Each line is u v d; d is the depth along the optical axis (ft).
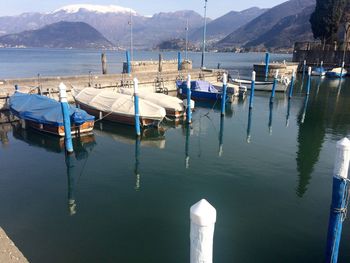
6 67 312.71
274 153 70.49
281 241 38.45
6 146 74.02
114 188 53.16
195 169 61.16
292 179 56.59
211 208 13.61
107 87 124.06
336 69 233.76
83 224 42.16
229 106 124.36
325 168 61.67
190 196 50.31
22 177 57.41
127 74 151.84
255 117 106.63
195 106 122.11
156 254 36.22
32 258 35.14
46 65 347.36
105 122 92.27
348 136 84.79
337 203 28.27
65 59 500.33
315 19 289.94
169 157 67.87
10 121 93.25
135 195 50.57
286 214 44.62
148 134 84.58
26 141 77.36
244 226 41.52
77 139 78.95
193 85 131.13
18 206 46.88
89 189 52.75
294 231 40.50
